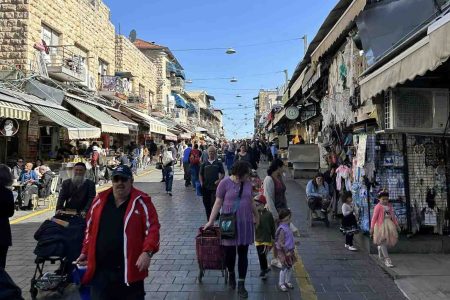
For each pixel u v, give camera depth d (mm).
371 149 7867
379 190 7746
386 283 6156
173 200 14805
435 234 7734
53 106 15641
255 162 24609
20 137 17156
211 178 9688
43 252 5805
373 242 7211
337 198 10781
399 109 7824
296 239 8820
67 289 6090
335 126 12289
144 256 3752
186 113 66188
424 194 7742
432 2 7730
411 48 5289
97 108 21719
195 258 7488
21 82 16250
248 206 5887
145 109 35125
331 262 7227
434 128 7789
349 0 8750
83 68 20859
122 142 31641
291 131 30344
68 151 19000
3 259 5465
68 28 21453
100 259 3805
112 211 3904
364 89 6945
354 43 10078
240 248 5797
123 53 32375
